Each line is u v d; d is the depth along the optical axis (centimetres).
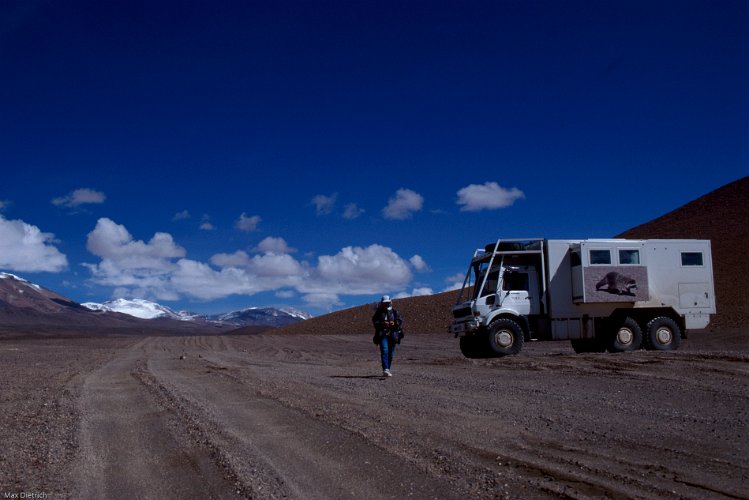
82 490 590
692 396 1095
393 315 1513
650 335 2147
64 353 2973
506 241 2173
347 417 909
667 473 607
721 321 4191
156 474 639
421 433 792
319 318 8806
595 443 732
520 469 625
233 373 1638
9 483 611
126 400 1142
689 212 8188
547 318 2164
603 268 2131
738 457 666
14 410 1031
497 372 1608
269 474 620
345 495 554
